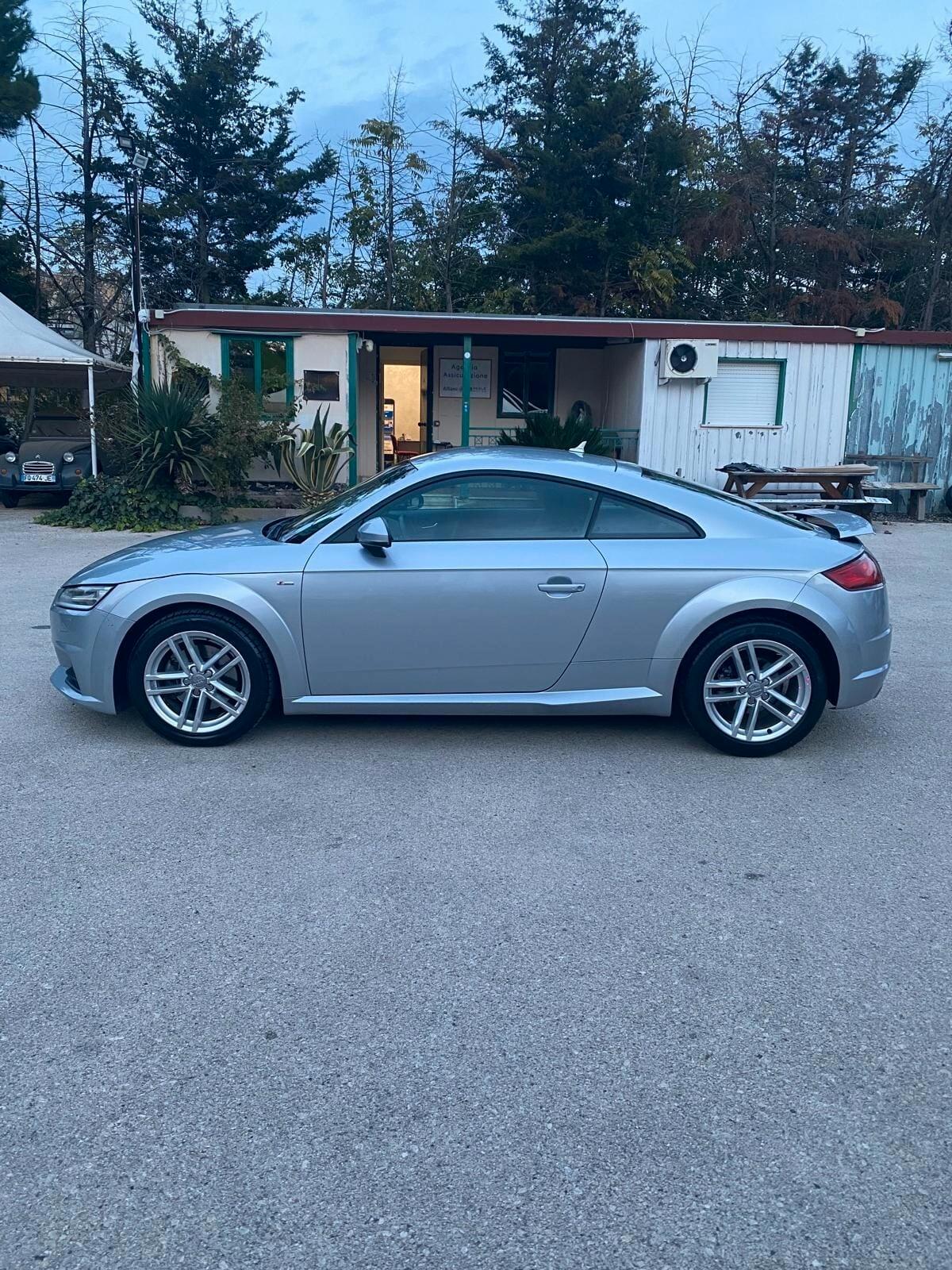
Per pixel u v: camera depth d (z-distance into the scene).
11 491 15.28
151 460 13.52
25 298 26.91
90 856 3.89
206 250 29.41
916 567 11.34
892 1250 2.13
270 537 5.28
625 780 4.75
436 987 3.06
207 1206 2.24
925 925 3.46
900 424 15.66
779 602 4.85
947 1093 2.62
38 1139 2.43
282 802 4.44
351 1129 2.47
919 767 4.99
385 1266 2.09
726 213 26.61
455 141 28.56
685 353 14.73
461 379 17.48
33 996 2.99
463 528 4.95
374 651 4.90
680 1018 2.92
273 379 14.38
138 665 4.96
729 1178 2.33
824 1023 2.91
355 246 29.78
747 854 4.00
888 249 28.16
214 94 28.64
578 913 3.52
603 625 4.88
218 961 3.19
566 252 25.97
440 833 4.14
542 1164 2.37
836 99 28.47
